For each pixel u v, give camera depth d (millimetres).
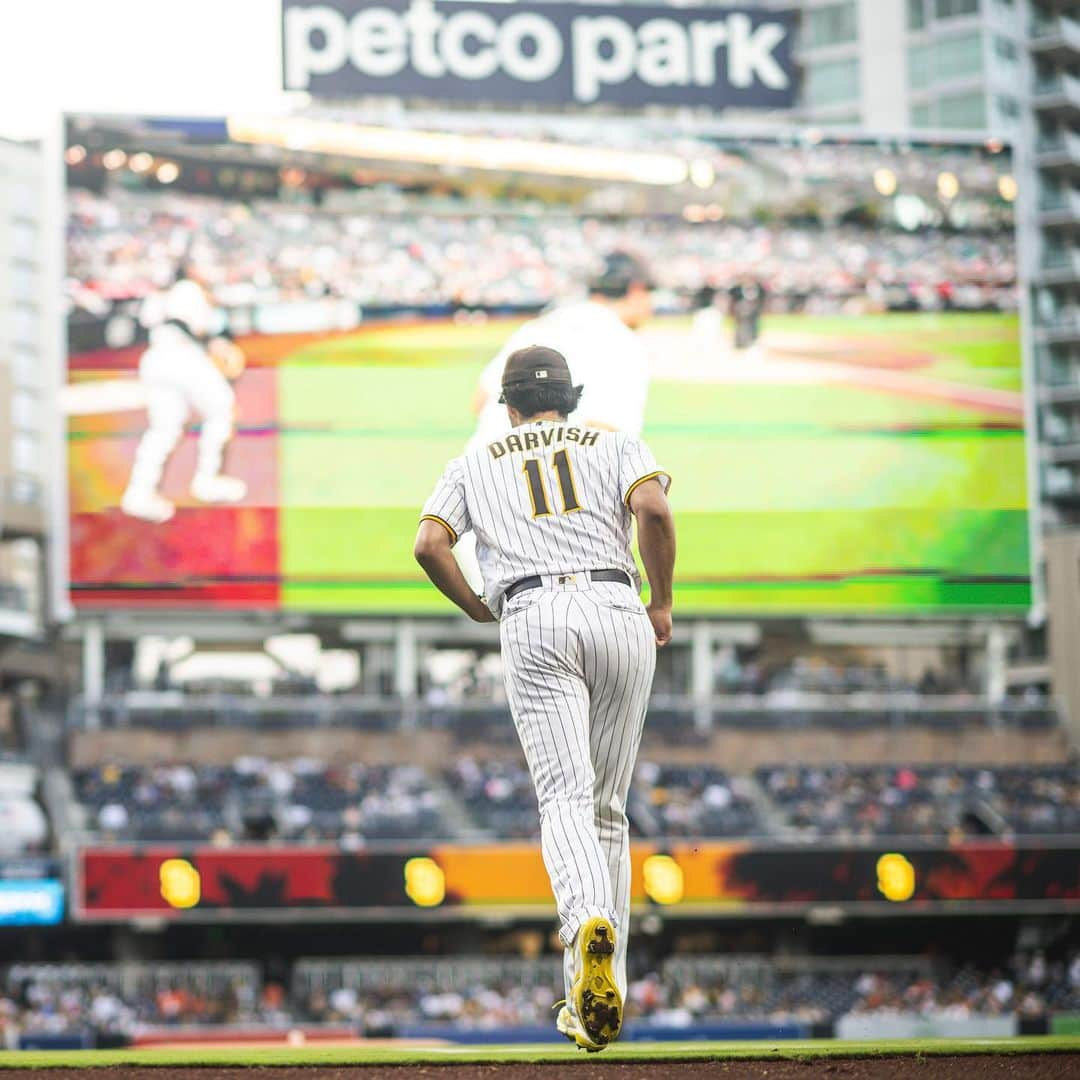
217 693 48656
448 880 39062
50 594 59125
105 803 43062
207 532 38094
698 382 39344
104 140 38625
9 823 42500
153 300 38406
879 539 39250
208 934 45125
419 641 46188
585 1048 6484
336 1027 34750
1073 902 40031
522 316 39312
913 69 73312
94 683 44000
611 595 6559
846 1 74250
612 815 6805
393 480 38625
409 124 39781
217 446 38281
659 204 40062
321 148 39375
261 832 42406
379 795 43594
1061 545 60594
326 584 38281
